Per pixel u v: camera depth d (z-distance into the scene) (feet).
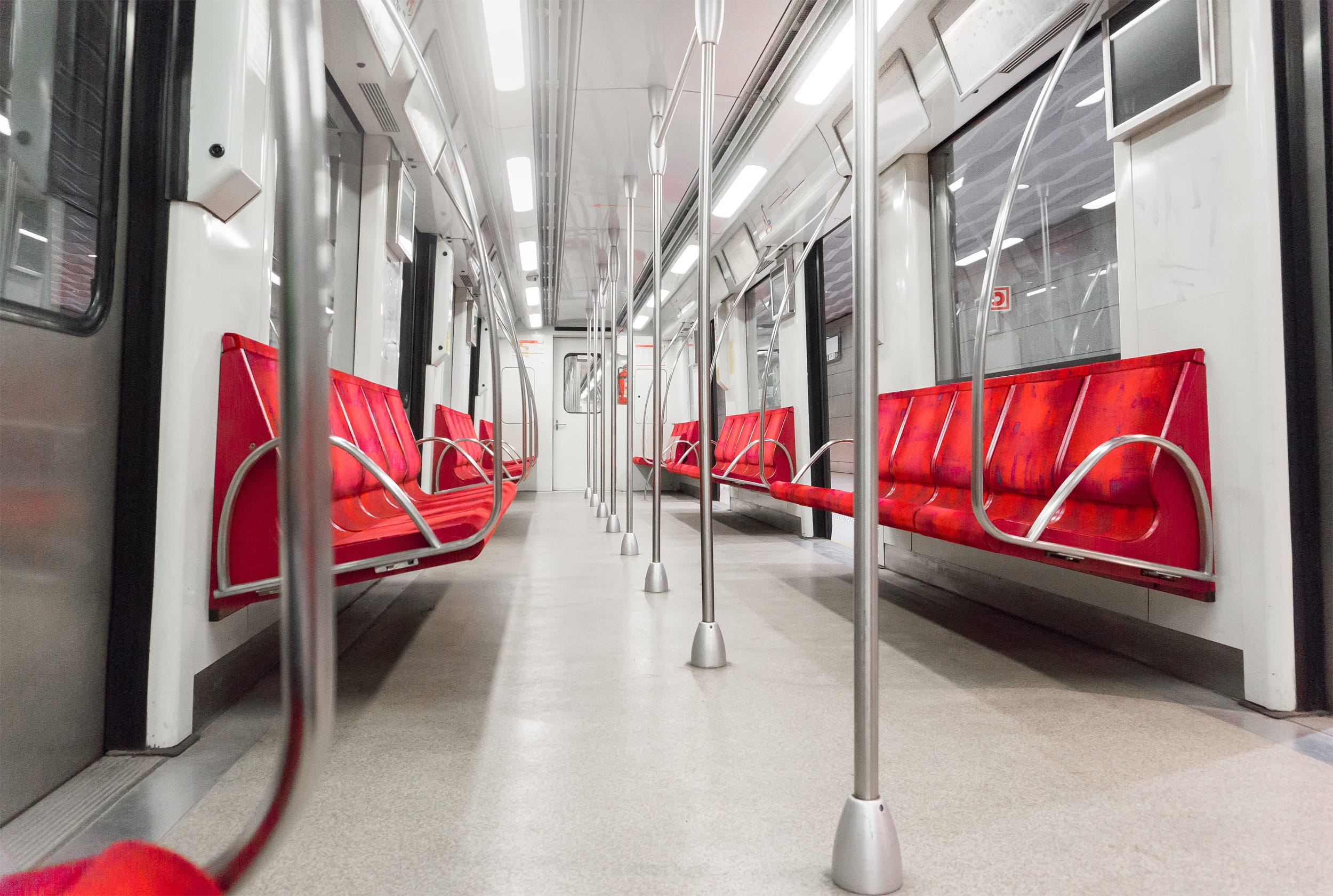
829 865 3.64
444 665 7.20
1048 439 7.70
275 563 5.63
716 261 22.68
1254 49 5.95
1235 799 4.32
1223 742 5.19
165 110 5.13
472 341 26.02
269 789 1.51
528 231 20.61
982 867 3.59
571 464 35.96
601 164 16.26
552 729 5.50
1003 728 5.49
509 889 3.43
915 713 5.80
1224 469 6.17
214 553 5.49
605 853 3.76
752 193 17.16
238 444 5.57
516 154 15.20
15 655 4.07
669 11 10.39
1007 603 9.42
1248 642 5.96
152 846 1.52
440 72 11.06
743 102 13.04
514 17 10.12
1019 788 4.48
